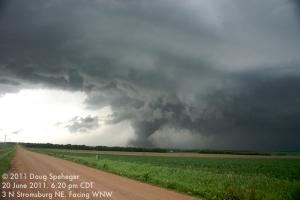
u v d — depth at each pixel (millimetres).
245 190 17969
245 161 79312
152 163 60562
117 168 34188
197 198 15516
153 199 14781
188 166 52000
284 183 22609
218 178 25641
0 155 61312
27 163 39750
